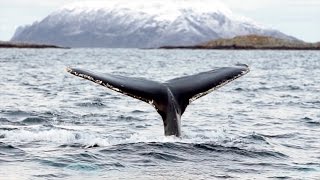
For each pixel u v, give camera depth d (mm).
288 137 33031
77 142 28609
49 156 25578
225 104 52125
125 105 49406
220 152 26766
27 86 69625
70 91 63750
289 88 73250
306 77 100125
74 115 41000
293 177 23031
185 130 34875
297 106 50906
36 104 48438
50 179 21969
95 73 25078
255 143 29906
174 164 24547
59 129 33719
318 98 58938
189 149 26766
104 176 22453
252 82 85375
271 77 99812
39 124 35906
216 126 37438
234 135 31984
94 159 25109
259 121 40250
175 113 25516
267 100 56500
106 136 30984
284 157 26828
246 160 25781
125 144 27688
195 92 25422
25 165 24203
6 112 41469
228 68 26312
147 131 34281
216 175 22984
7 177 22266
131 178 22141
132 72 115000
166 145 26906
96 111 44219
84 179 21984
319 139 32531
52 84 74312
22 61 165000
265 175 23281
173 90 25500
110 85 24625
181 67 142875
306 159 26609
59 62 164625
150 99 25094
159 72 116375
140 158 25297
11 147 27359
